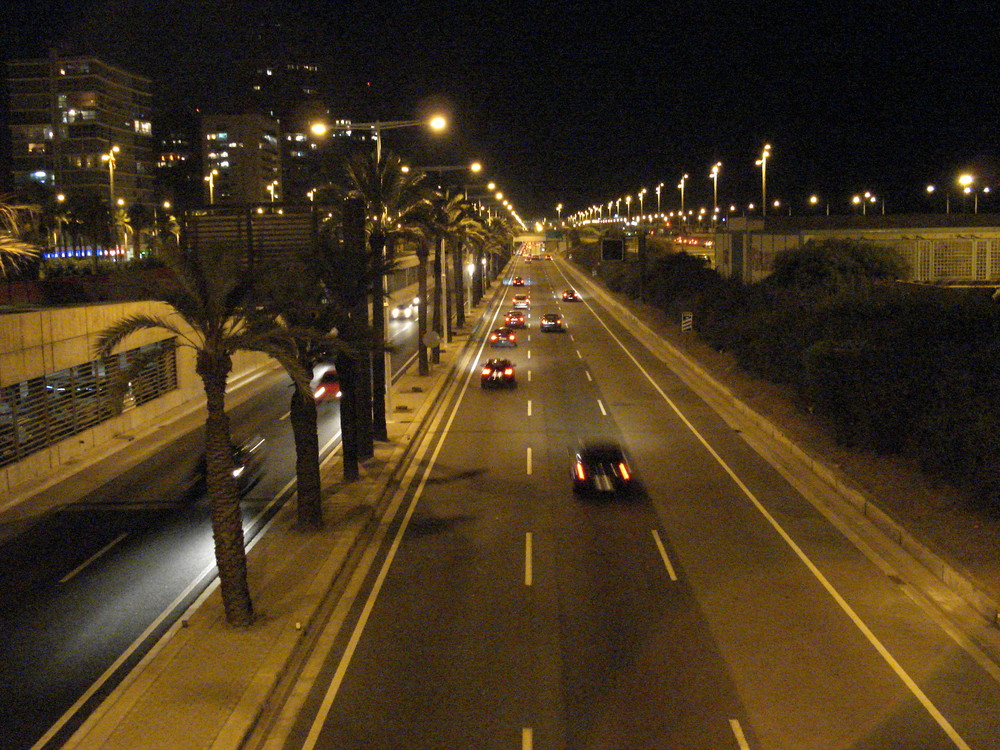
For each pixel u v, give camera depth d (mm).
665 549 18266
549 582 16406
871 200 135500
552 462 26359
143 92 132500
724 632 14000
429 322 69688
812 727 10992
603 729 11000
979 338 26297
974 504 18984
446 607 15328
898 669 12648
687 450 27750
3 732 11664
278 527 20219
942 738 10711
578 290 105188
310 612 15078
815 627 14195
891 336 27562
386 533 19844
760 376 39312
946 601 15312
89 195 99562
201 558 18703
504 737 10859
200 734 11047
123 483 25031
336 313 20281
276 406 36844
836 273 53438
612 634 13984
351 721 11398
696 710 11461
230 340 14727
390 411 34219
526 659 13109
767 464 25828
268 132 167250
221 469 14359
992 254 61594
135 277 37125
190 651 13562
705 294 56781
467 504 22078
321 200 34906
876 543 18578
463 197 57438
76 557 18938
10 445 24953
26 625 15352
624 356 51344
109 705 12289
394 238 33219
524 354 52375
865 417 24578
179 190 159000
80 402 28781
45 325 26609
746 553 17969
